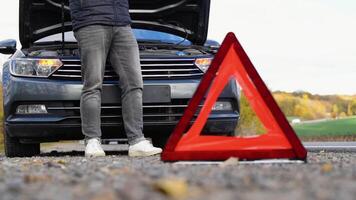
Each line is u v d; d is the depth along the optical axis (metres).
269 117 3.94
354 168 3.16
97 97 5.51
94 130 5.50
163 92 5.92
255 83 3.97
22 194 2.12
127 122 5.54
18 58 5.98
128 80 5.59
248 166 3.53
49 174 3.04
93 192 2.13
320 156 5.12
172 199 1.90
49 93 5.80
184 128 3.93
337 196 1.90
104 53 5.56
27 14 6.53
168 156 3.92
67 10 6.61
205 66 6.10
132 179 2.59
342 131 30.62
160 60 6.00
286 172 2.89
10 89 5.87
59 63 5.89
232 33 3.99
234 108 6.16
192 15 7.07
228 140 3.92
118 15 5.57
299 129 40.72
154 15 7.01
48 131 5.87
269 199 1.87
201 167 3.44
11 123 5.85
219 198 1.89
